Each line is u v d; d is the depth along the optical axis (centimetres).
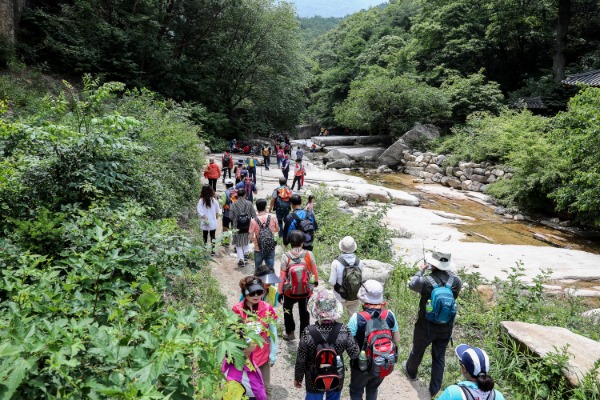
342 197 1481
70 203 476
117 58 2322
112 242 329
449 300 385
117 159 558
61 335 197
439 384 412
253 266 746
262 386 314
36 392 189
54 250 395
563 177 1425
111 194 530
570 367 425
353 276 455
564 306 718
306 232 625
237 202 723
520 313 597
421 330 416
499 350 499
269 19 2762
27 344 184
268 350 333
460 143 2344
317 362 307
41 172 481
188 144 1131
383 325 343
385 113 3064
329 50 5878
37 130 504
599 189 1230
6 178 439
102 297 317
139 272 355
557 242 1317
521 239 1329
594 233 1412
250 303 324
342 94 4616
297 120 3547
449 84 3159
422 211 1548
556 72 2875
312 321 577
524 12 2920
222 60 2812
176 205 812
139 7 2486
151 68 2538
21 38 1975
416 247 984
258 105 3148
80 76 2152
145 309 257
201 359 207
